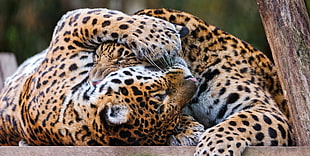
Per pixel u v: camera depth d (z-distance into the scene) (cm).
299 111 678
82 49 815
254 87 846
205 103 849
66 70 795
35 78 829
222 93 839
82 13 835
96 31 793
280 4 680
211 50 878
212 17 2328
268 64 907
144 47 766
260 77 887
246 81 854
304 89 673
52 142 777
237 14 2317
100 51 797
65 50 818
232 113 829
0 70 1392
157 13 884
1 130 933
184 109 862
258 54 909
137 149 696
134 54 774
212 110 847
